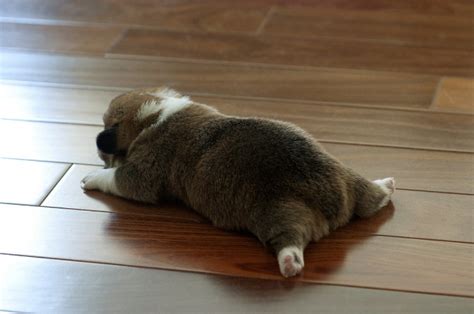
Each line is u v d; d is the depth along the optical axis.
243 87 2.20
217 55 2.39
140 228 1.61
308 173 1.49
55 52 2.42
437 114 2.04
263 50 2.42
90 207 1.68
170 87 2.21
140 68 2.32
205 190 1.56
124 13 2.70
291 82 2.23
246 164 1.50
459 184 1.73
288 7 2.73
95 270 1.49
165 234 1.59
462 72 2.26
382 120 2.02
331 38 2.49
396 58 2.35
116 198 1.72
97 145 1.68
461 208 1.64
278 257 1.44
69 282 1.46
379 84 2.21
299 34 2.53
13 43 2.48
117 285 1.45
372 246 1.53
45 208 1.68
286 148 1.51
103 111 2.07
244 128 1.57
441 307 1.37
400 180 1.75
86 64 2.35
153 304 1.40
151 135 1.65
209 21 2.63
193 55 2.40
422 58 2.35
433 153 1.86
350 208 1.56
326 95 2.15
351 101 2.12
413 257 1.50
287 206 1.46
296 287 1.42
